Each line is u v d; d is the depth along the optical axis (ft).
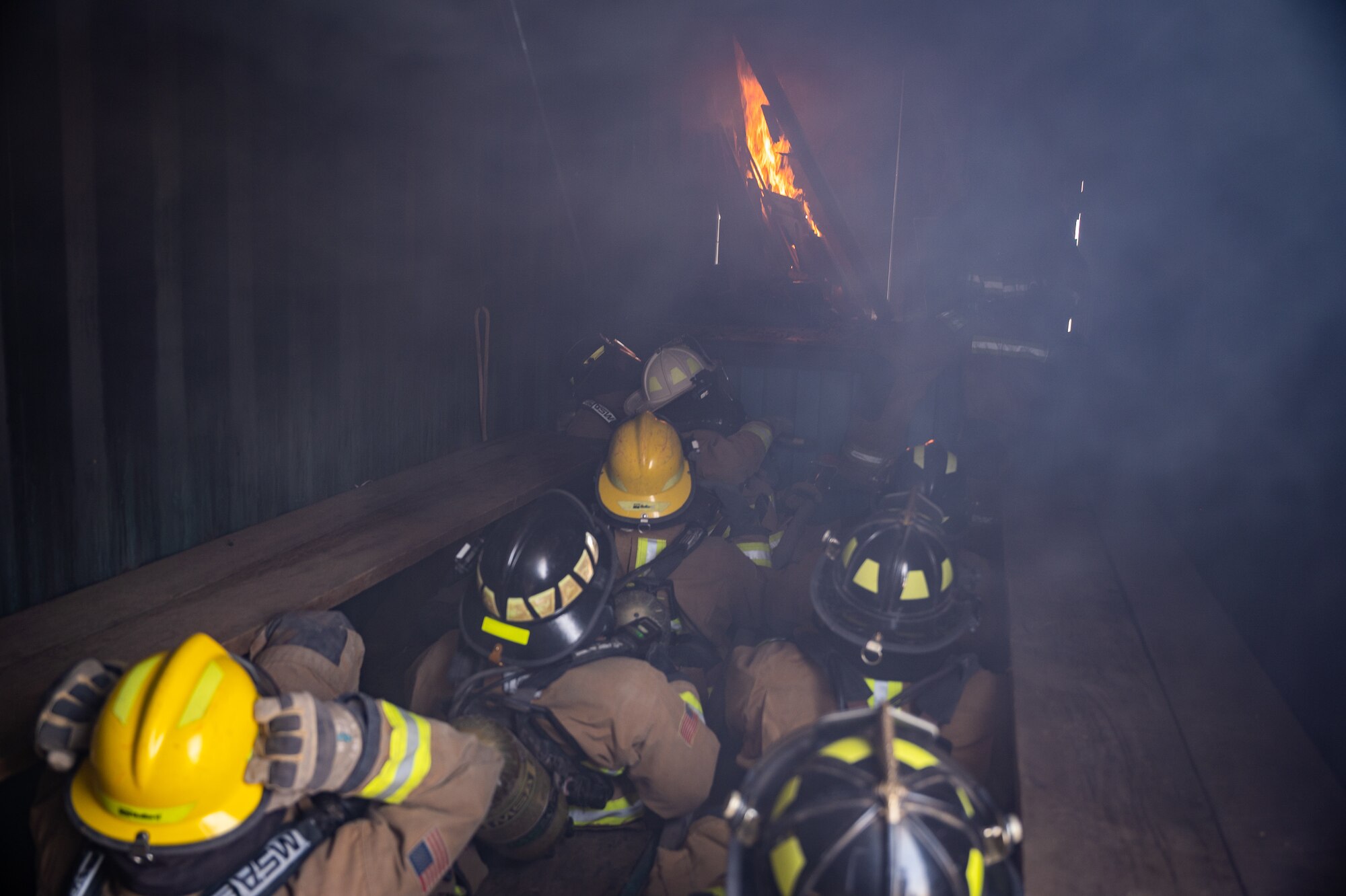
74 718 5.51
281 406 11.75
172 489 10.26
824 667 7.54
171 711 5.02
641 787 7.93
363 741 5.69
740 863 5.27
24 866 8.50
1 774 6.41
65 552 9.14
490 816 7.72
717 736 9.84
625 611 9.62
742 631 10.38
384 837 6.17
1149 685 7.53
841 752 5.20
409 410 14.44
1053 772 6.33
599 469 11.37
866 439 14.43
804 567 10.40
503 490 13.46
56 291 8.67
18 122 8.16
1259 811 5.94
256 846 5.71
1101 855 5.54
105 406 9.31
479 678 8.21
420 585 14.29
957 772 5.16
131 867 5.33
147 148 9.37
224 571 9.95
